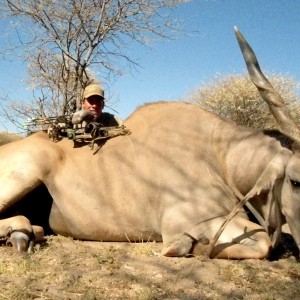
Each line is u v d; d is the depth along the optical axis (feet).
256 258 7.69
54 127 9.43
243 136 8.76
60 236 9.22
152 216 8.66
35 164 8.94
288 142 7.91
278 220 7.90
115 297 6.04
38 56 22.02
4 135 18.53
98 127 9.17
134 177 8.80
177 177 8.54
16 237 8.00
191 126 9.07
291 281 6.74
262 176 7.78
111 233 8.92
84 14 21.77
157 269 7.16
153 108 9.57
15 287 6.24
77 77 21.52
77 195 8.94
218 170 8.83
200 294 6.21
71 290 6.22
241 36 7.95
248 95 37.42
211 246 7.71
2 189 8.83
